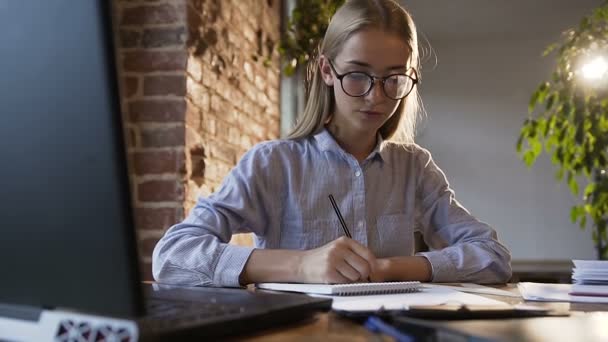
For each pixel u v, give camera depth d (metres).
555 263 5.34
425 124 5.62
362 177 1.35
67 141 0.41
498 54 5.65
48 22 0.41
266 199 1.31
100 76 0.40
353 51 1.21
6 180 0.44
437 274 1.15
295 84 3.10
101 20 0.40
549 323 0.59
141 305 0.40
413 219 1.42
